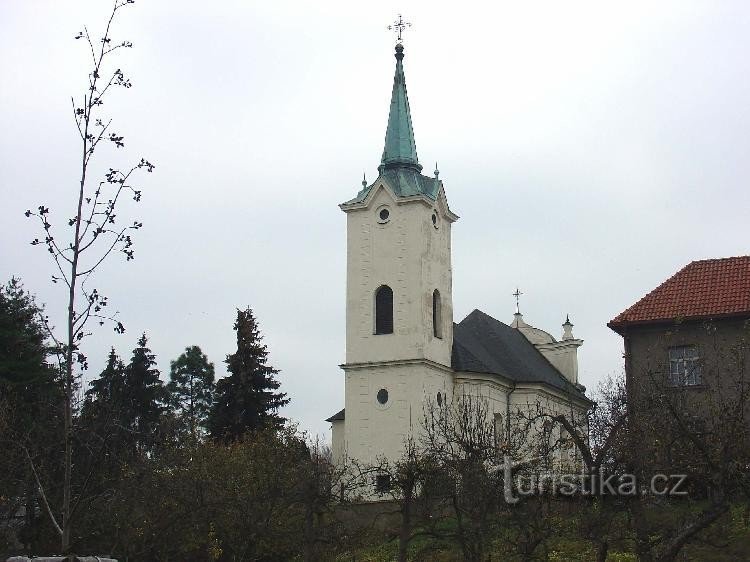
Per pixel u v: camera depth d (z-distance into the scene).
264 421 63.06
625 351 49.31
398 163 61.41
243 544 38.69
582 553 36.62
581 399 71.56
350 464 52.72
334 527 41.22
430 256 59.88
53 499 25.28
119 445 34.28
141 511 35.00
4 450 31.12
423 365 57.12
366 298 59.25
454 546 39.28
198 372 95.50
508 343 71.19
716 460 25.64
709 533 32.12
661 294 50.59
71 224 19.36
